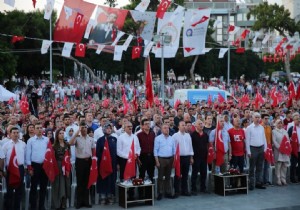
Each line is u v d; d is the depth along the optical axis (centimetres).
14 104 2130
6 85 4406
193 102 2766
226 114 1479
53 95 3478
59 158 1080
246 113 1506
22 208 1091
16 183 1015
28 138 1180
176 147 1186
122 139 1152
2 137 1270
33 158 1053
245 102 2441
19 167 1029
